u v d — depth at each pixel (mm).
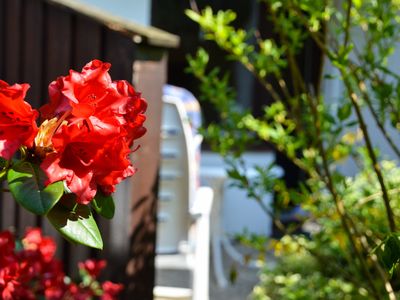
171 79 6473
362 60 2221
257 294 4012
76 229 1074
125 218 2885
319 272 3684
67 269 2963
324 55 2248
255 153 6047
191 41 6469
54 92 1104
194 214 3471
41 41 2928
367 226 2229
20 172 1059
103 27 2834
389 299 2195
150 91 2885
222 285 4844
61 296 2230
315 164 2395
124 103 1096
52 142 1053
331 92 4426
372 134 3703
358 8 2092
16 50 2969
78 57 2875
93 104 1082
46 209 1021
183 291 3539
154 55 2875
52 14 2904
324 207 2594
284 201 2559
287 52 2305
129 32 2828
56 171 1037
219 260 4879
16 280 1923
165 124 3387
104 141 1061
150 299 2977
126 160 1080
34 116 1056
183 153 3420
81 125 1069
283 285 3932
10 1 2969
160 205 3414
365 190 2512
